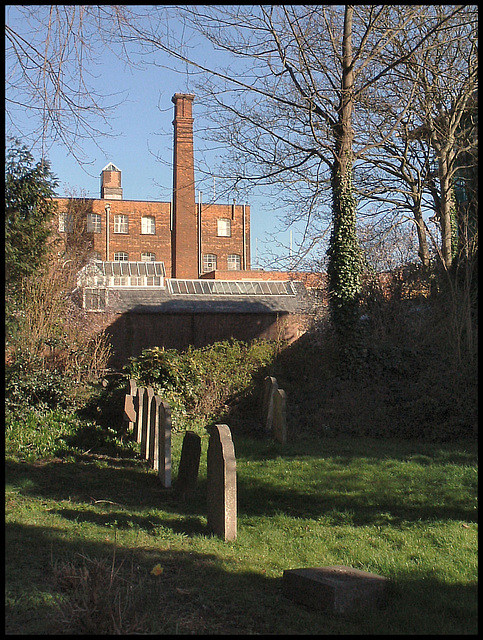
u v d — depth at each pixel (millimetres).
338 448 13094
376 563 5902
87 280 26062
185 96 43312
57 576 4801
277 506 8227
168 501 8477
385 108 21016
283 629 4387
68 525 6816
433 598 5043
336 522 7438
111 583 4398
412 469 10617
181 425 15086
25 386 13820
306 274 23203
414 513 7832
